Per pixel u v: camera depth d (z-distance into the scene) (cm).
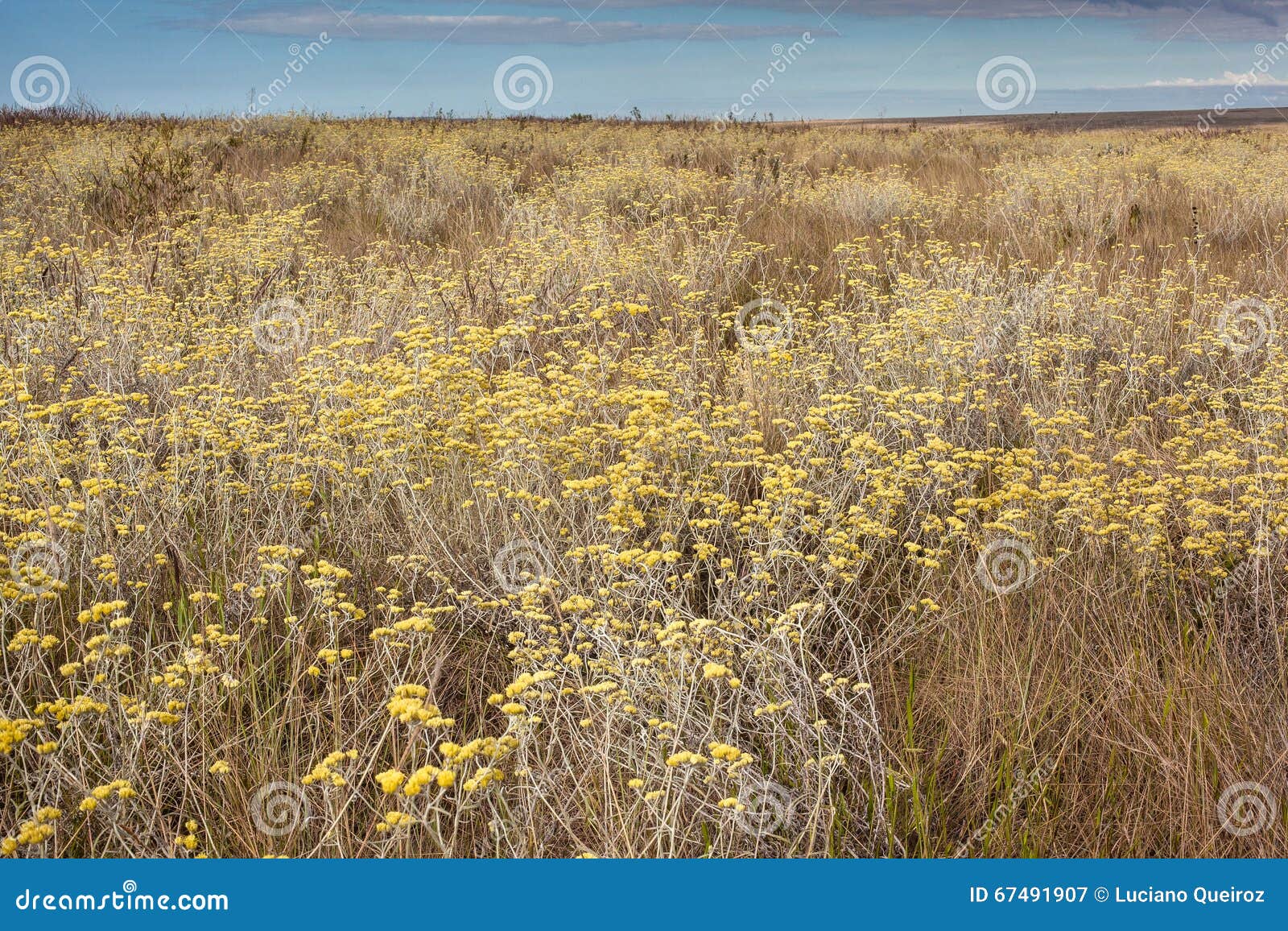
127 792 221
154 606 330
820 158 1650
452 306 612
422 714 214
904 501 383
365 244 925
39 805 245
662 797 245
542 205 1006
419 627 275
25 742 243
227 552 362
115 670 267
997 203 1096
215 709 273
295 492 387
